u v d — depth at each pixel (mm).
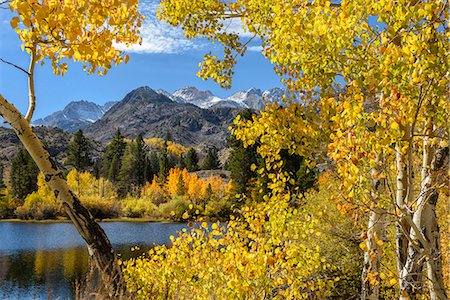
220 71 8445
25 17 4094
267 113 6500
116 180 115312
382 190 5789
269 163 6922
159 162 133375
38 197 81062
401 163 5266
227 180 115938
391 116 4430
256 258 6680
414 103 4516
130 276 8633
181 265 8156
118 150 126562
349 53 4840
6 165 162375
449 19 4207
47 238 49000
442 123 4477
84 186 98312
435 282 4816
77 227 4539
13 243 44312
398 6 4145
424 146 5043
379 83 4500
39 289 24078
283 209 6809
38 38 4324
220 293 7078
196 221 8188
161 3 8188
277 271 7000
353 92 4938
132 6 5168
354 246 11562
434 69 4160
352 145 4445
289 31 5340
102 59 5129
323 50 5047
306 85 6191
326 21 4867
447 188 4566
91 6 4535
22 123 4148
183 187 92562
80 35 4461
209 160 140750
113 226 66250
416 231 4645
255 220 7207
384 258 8883
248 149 50844
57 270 29875
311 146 6359
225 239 7613
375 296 6039
